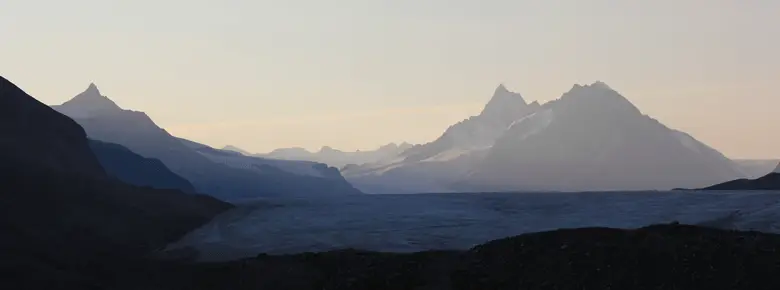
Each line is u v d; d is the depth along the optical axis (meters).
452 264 59.97
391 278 57.88
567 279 54.31
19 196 77.31
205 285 61.75
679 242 58.34
